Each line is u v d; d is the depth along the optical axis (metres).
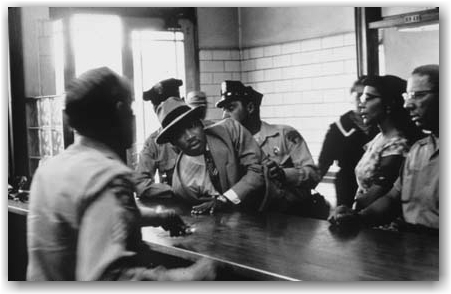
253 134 4.53
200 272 2.29
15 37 6.52
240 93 4.44
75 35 6.54
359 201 3.43
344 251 2.53
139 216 2.02
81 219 1.94
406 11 5.73
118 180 1.95
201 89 7.45
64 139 5.91
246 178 3.69
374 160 3.48
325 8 6.56
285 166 4.45
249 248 2.65
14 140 6.59
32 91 6.62
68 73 6.12
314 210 4.35
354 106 4.46
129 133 2.16
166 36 7.23
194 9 7.36
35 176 2.09
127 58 6.94
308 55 6.82
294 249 2.60
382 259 2.37
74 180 1.96
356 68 6.27
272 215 3.47
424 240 2.69
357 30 6.17
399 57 5.95
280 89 7.20
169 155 4.46
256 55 7.49
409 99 2.96
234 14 7.67
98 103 2.08
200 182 3.83
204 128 3.82
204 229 3.10
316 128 6.80
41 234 2.02
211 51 7.52
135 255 1.93
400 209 3.08
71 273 1.99
